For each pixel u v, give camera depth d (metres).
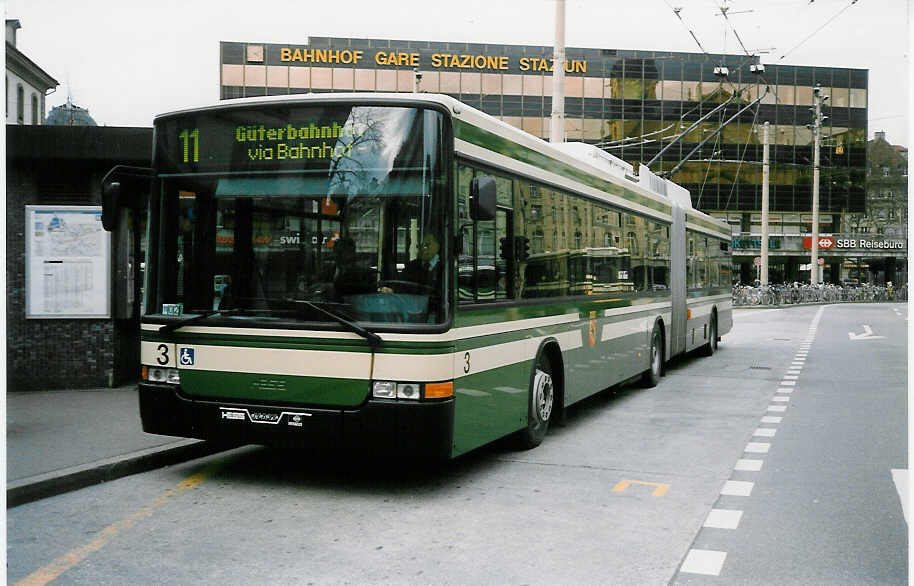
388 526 5.96
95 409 9.80
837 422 10.59
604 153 11.61
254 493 6.84
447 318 6.48
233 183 6.89
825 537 5.78
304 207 6.70
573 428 10.09
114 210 7.15
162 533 5.77
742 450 8.80
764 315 42.25
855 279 78.94
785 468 7.95
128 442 8.06
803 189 72.88
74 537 5.67
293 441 6.59
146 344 7.15
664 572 5.05
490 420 7.41
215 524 5.99
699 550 5.48
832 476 7.62
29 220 11.09
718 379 15.20
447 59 66.75
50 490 6.71
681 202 16.50
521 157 8.16
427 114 6.58
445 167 6.55
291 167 6.76
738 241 71.94
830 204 73.25
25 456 7.47
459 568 5.09
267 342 6.67
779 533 5.86
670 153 69.88
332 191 6.66
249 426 6.70
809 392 13.47
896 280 78.38
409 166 6.57
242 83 64.69
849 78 72.62
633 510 6.43
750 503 6.67
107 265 11.27
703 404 12.09
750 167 71.50
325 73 65.44
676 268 15.64
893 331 29.52
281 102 6.80
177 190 7.07
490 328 7.36
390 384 6.40
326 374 6.52
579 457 8.39
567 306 9.48
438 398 6.42
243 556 5.29
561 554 5.38
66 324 11.30
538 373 8.69
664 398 12.70
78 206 11.19
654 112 69.50
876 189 80.38
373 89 66.12
